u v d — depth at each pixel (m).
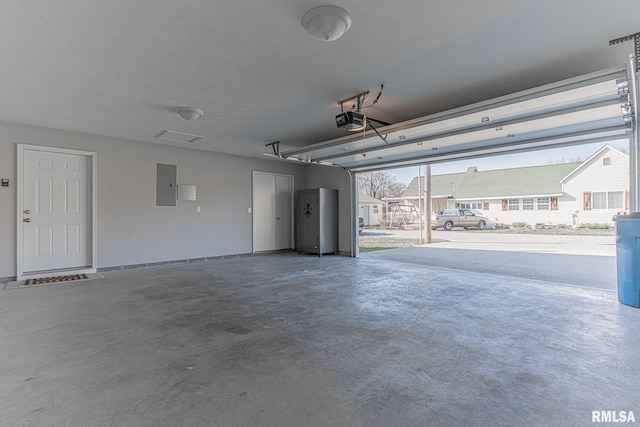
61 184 5.54
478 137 4.76
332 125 5.26
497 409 1.72
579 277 5.30
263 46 2.80
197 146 6.84
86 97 3.98
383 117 4.84
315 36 2.45
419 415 1.67
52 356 2.37
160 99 4.07
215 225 7.40
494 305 3.68
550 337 2.71
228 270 5.96
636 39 2.62
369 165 7.47
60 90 3.75
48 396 1.85
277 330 2.90
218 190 7.46
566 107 3.48
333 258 7.58
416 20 2.42
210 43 2.74
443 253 8.61
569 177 13.50
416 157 6.33
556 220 13.92
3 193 4.98
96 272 5.72
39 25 2.44
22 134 5.13
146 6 2.22
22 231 5.13
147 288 4.54
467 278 5.24
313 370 2.16
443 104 4.28
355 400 1.81
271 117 4.82
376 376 2.08
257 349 2.49
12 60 3.00
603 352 2.41
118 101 4.12
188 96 3.96
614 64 3.13
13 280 5.02
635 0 2.17
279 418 1.65
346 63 3.13
